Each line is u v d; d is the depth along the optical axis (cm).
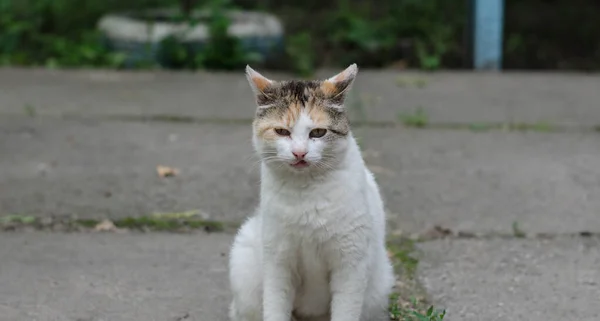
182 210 577
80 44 1038
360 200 371
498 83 921
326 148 367
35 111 798
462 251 518
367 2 1167
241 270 402
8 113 790
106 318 429
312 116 369
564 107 831
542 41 1105
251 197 599
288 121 369
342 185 368
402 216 570
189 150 699
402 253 514
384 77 942
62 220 558
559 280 477
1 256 505
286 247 375
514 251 517
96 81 915
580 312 438
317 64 1007
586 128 770
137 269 489
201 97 852
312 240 372
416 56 1025
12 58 1008
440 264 500
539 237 538
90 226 552
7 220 555
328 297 395
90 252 513
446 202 594
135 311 438
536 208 583
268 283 382
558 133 756
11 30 1020
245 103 832
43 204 582
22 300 448
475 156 691
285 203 370
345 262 375
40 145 707
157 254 512
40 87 887
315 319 407
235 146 710
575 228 550
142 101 837
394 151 699
